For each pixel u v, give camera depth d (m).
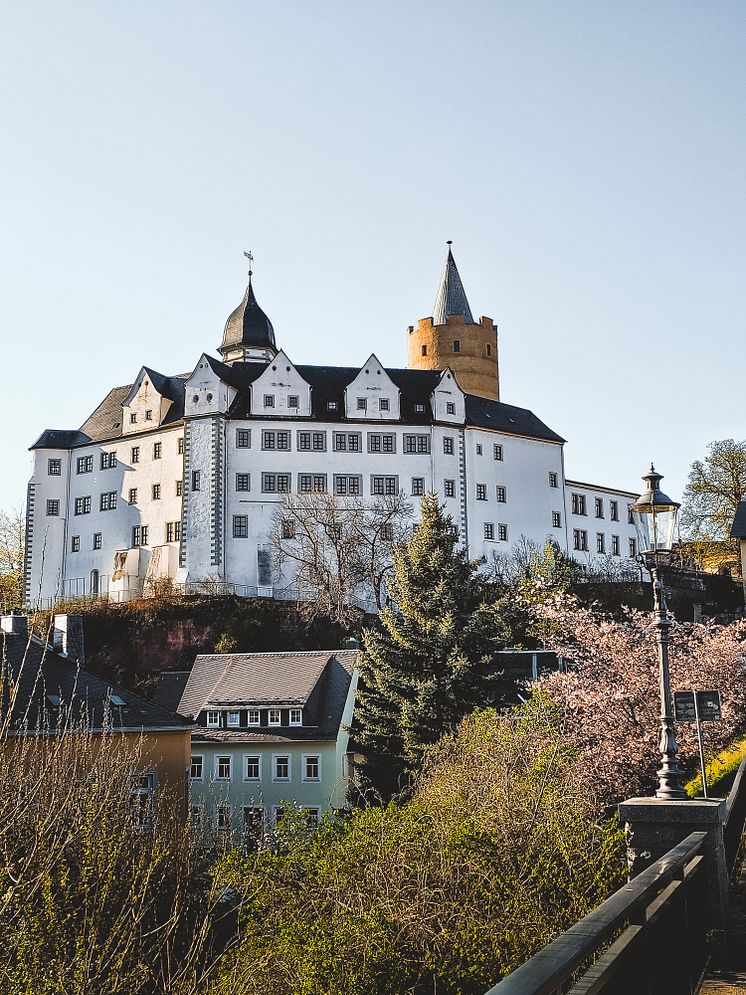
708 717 12.48
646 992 6.40
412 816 16.27
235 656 58.75
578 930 5.05
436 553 45.53
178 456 83.81
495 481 88.44
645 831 10.94
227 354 104.75
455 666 41.31
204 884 19.61
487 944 13.05
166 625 74.38
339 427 84.31
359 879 15.52
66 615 41.53
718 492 92.94
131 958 14.84
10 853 14.78
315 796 50.81
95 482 88.25
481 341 119.50
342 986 14.09
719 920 10.41
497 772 17.66
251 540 81.19
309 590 77.94
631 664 28.83
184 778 37.09
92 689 37.19
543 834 13.52
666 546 14.73
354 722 45.44
